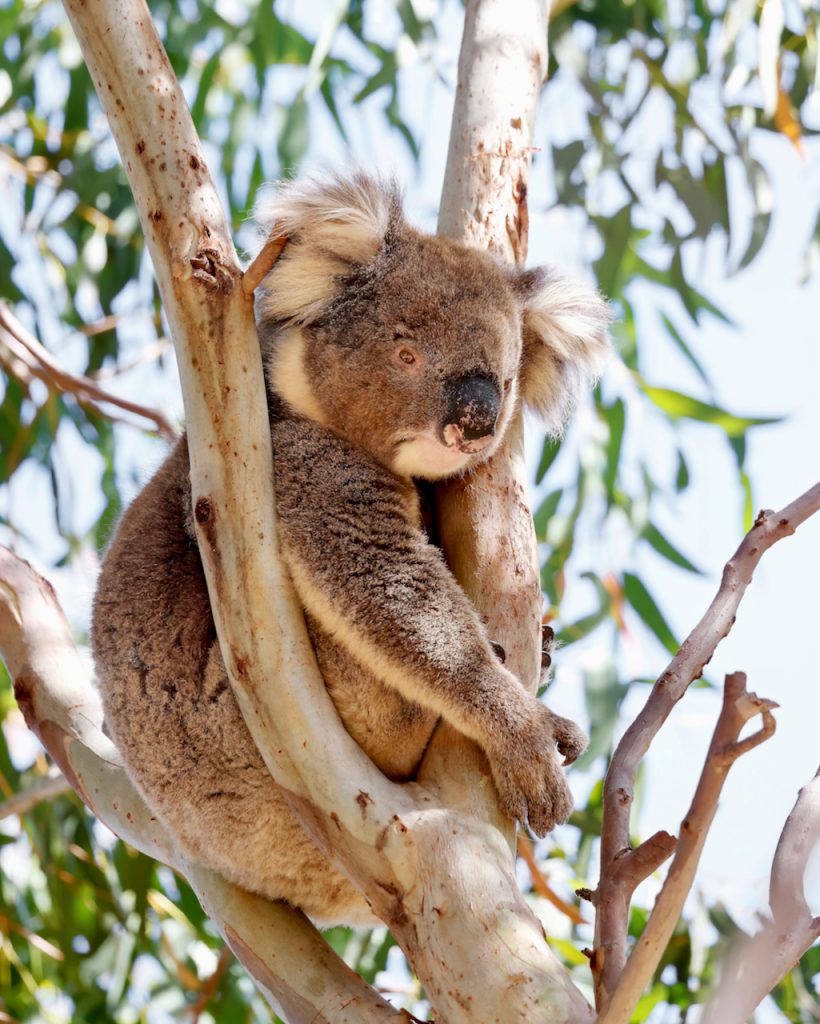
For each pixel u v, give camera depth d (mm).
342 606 6723
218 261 6156
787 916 5000
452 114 7828
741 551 6359
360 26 14492
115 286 14578
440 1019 5375
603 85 13945
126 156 6305
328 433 7484
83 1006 12633
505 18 7738
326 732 5949
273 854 6859
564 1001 5160
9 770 13055
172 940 12305
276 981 6535
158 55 6332
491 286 7797
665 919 4547
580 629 12203
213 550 6141
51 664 8406
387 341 7605
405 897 5645
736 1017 4805
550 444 13250
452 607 6664
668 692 6125
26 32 14820
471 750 6422
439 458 7113
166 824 7227
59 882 12461
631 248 14117
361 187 7902
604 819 5848
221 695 6945
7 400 14781
